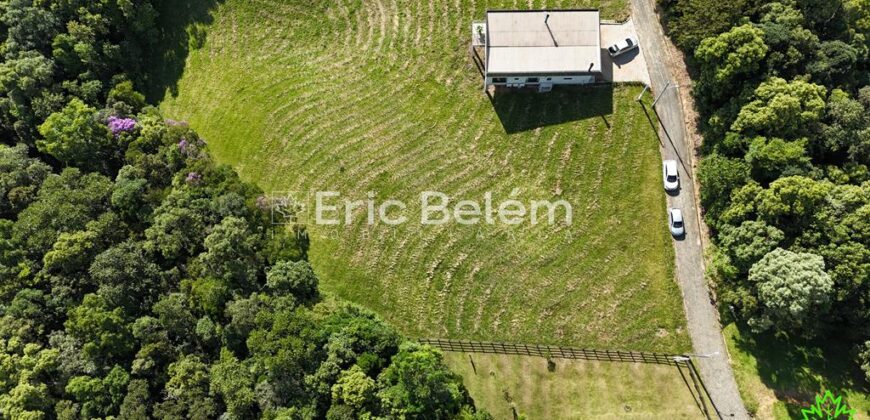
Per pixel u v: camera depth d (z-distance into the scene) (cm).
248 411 5256
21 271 5669
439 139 6562
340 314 5700
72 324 5416
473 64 6719
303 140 6794
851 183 5300
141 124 6525
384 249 6284
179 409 5131
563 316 5894
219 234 5644
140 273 5697
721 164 5447
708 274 5647
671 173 5981
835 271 4841
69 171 6100
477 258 6150
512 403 5709
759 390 5403
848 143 5334
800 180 4941
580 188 6200
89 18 6888
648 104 6300
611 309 5853
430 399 5109
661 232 5956
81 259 5662
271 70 7194
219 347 5616
